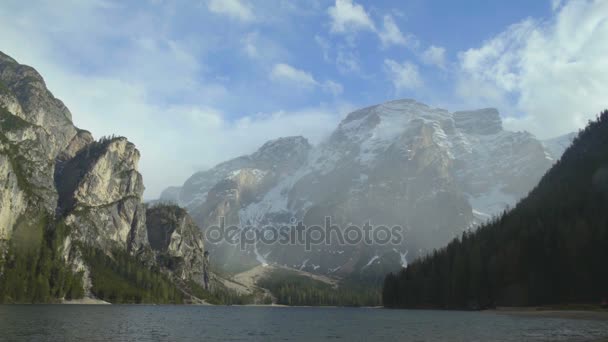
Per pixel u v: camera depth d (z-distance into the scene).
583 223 195.75
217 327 148.00
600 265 186.38
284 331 136.75
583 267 189.62
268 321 186.00
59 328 121.00
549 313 179.12
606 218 194.12
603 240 188.12
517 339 101.69
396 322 166.50
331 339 114.00
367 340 110.44
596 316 164.50
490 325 139.25
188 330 133.62
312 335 124.00
